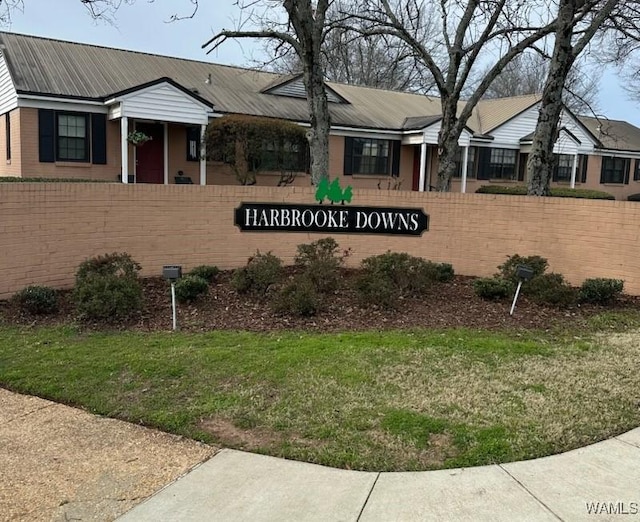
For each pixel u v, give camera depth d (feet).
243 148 56.49
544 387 16.51
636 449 13.04
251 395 15.57
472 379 16.97
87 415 14.55
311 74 41.29
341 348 19.39
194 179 61.67
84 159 54.80
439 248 35.27
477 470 11.97
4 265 25.08
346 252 32.42
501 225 34.09
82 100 53.06
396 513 10.47
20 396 15.75
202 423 14.05
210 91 65.57
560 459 12.51
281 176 60.44
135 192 30.14
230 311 24.12
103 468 11.99
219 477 11.66
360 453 12.59
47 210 26.71
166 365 17.58
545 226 33.06
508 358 18.95
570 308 26.25
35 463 12.16
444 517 10.37
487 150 83.56
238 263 33.40
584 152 92.48
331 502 10.80
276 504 10.73
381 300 24.48
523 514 10.47
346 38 60.80
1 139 58.70
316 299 23.91
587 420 14.38
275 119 59.67
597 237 31.65
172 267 21.38
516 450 12.78
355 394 15.71
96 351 18.92
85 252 28.55
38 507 10.59
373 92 86.22
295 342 19.99
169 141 59.88
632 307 27.43
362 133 72.18
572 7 37.78
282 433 13.53
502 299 27.12
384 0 50.34
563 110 87.66
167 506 10.66
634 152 97.40
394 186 76.28
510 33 46.98
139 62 66.33
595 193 80.07
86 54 63.00
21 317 23.03
